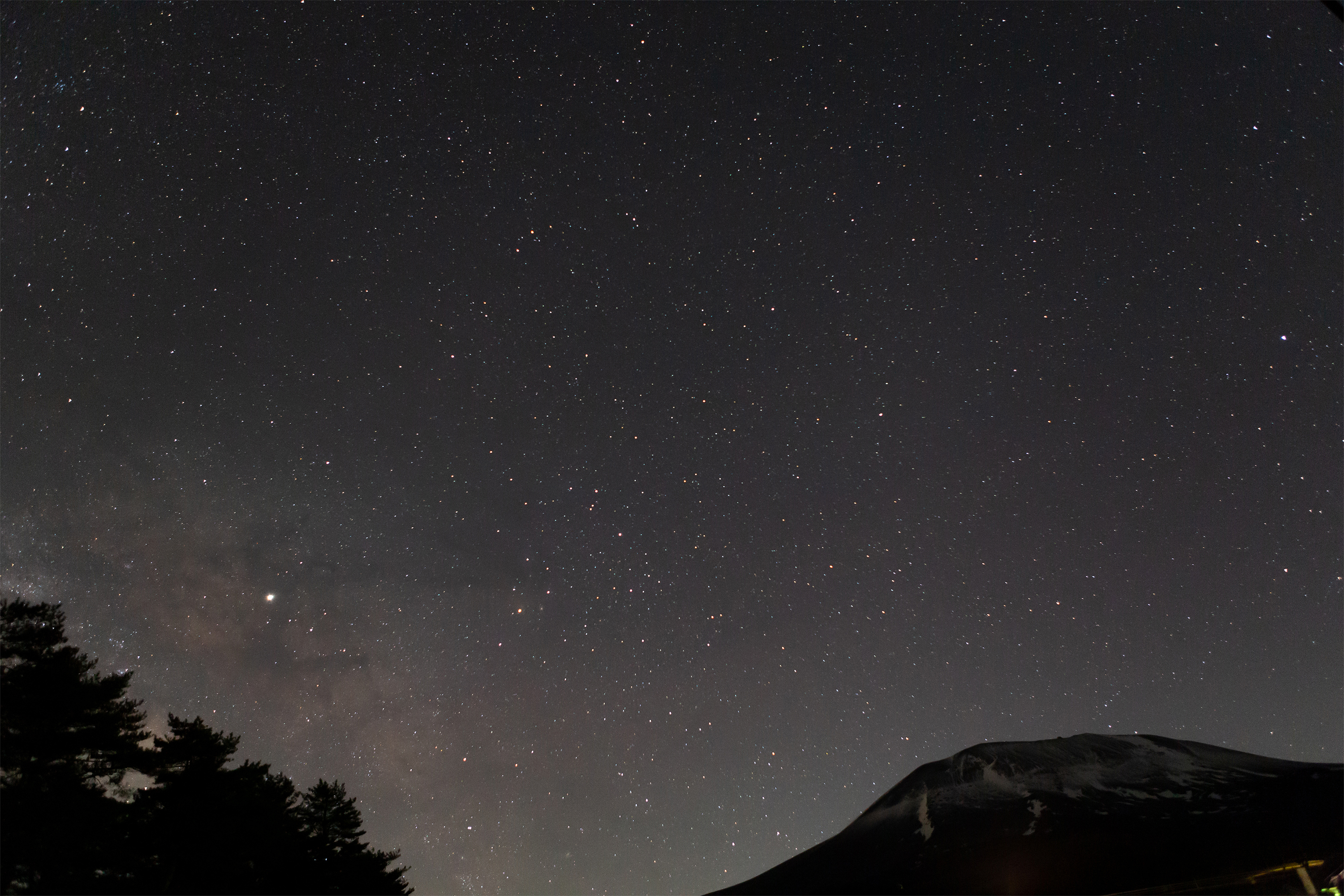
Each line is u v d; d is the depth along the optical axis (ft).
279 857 52.39
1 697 43.29
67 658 45.70
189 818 46.29
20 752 43.65
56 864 41.16
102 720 45.70
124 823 45.96
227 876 47.70
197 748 49.62
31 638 45.62
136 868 44.24
